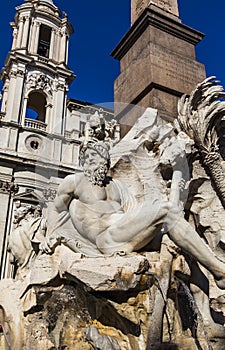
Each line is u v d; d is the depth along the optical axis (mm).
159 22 7289
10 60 29969
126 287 3729
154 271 4195
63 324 4527
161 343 3881
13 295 5082
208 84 5781
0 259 22453
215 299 5070
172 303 4359
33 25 32750
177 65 7113
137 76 7211
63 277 4219
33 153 26828
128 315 3893
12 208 24672
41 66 30422
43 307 4668
